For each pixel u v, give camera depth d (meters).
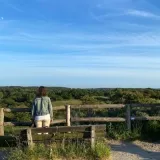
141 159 9.05
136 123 12.76
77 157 8.45
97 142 8.83
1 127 11.63
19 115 16.77
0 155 9.14
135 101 23.88
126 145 11.03
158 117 12.73
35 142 8.64
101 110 14.88
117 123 12.98
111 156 9.16
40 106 9.84
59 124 13.09
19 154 8.32
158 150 10.30
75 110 14.57
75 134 8.72
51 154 8.30
